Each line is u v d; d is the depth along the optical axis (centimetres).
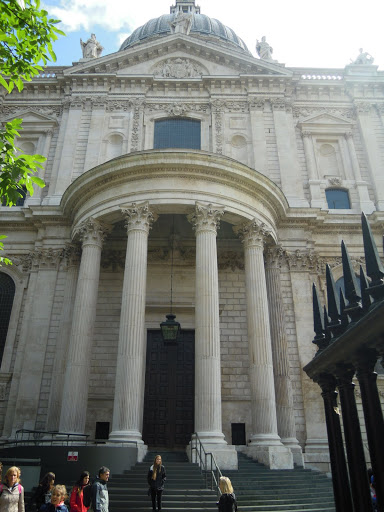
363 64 3350
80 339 2059
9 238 2753
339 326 420
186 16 3522
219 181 2238
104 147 2969
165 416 2416
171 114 3091
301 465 2050
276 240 2505
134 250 2073
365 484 373
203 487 1491
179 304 2605
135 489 1432
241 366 2520
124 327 1916
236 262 2741
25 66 977
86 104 3119
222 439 1761
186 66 3281
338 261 2703
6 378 2412
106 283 2678
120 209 2180
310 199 2905
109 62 3225
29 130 3131
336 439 434
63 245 2625
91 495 952
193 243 2736
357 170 3023
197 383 1848
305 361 2391
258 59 3225
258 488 1582
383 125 3180
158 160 2188
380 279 362
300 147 3109
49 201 2766
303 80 3266
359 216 2789
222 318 2627
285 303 2522
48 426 2170
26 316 2528
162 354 2553
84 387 2003
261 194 2370
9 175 903
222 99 3145
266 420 1927
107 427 2362
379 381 2294
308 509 1422
